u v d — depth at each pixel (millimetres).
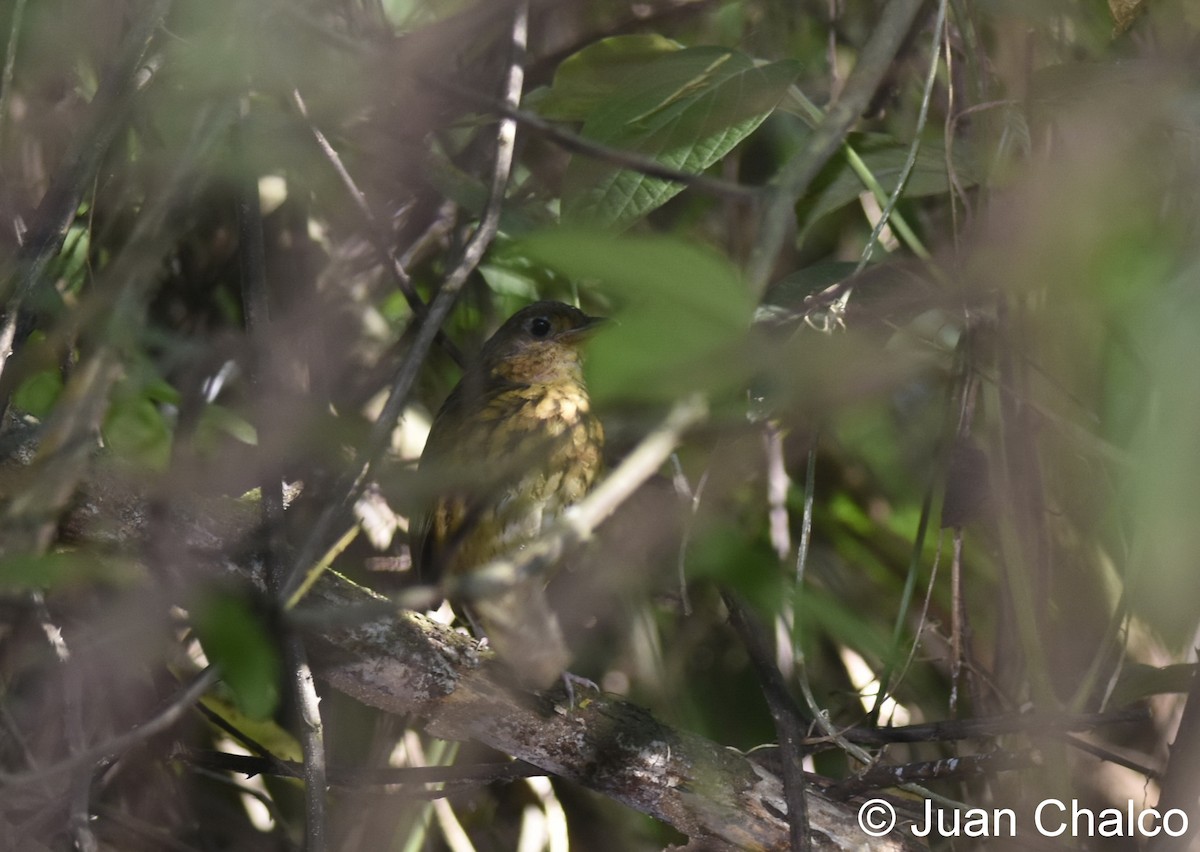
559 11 7688
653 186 5078
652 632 7160
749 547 1851
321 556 4949
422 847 7336
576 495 7039
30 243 4480
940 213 7590
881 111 7344
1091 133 2377
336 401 7352
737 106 5121
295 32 3662
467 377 7250
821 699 7555
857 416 2830
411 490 2635
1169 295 1498
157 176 4059
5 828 5012
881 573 7793
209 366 6812
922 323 5410
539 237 1406
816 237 8219
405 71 3654
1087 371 3117
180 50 4148
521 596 4820
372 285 7426
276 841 7445
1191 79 2762
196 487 4852
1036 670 5355
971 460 5582
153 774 6926
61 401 3217
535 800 7684
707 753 5719
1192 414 1362
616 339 1465
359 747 7598
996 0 5230
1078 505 5520
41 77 5074
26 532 2977
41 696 5953
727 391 1942
